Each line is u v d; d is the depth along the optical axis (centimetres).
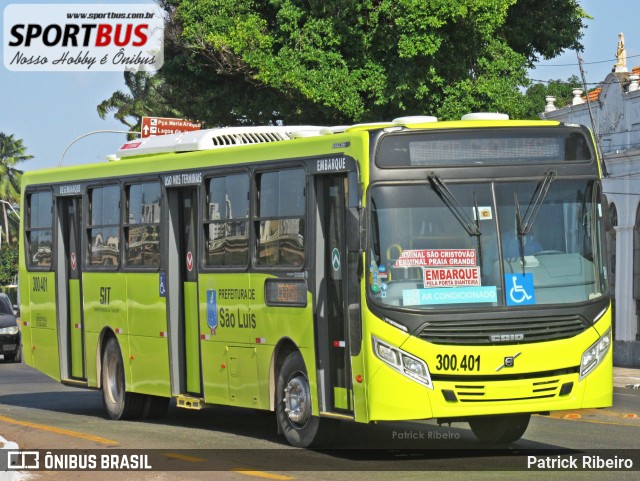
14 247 12738
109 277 2102
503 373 1423
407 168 1456
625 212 4166
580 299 1461
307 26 3161
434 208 1452
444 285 1433
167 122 3897
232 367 1748
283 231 1628
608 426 1883
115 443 1680
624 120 4188
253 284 1689
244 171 1720
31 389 2844
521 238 1455
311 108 3281
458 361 1417
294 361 1611
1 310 4025
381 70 3122
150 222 1975
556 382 1443
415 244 1441
